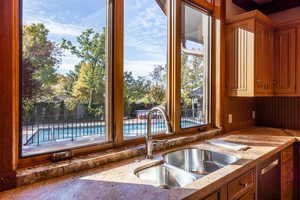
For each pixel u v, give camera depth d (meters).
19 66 1.05
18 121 1.04
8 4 0.94
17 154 1.03
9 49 0.94
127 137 1.55
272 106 2.83
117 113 1.47
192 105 2.12
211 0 2.30
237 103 2.57
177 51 1.90
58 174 1.07
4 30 0.92
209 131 2.15
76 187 0.94
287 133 2.34
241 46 2.23
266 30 2.32
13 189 0.92
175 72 1.89
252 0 2.56
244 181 1.32
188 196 0.87
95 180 1.03
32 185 0.96
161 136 1.78
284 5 2.60
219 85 2.30
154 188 0.94
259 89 2.22
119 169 1.18
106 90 1.43
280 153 1.88
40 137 1.13
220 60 2.29
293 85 2.35
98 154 1.30
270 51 2.41
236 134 2.28
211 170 1.64
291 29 2.35
